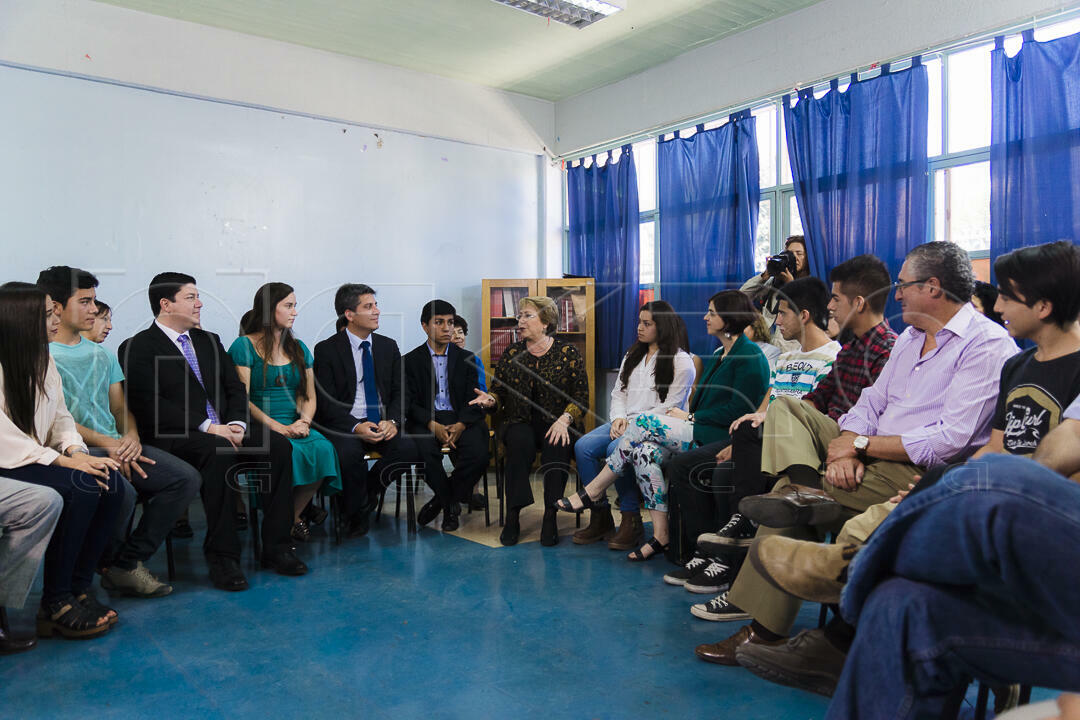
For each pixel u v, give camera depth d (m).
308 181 4.65
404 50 4.71
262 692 1.78
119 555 2.46
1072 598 0.88
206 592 2.53
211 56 4.27
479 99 5.39
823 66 3.96
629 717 1.64
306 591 2.52
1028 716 0.83
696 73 4.68
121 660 1.97
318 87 4.67
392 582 2.60
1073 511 0.88
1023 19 3.18
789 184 4.26
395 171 5.01
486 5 4.02
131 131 4.02
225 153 4.34
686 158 4.68
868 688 1.04
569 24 4.20
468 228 5.37
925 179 3.54
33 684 1.84
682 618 2.24
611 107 5.31
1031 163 3.13
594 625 2.19
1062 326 1.54
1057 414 1.51
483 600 2.41
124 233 4.01
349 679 1.85
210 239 4.29
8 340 2.09
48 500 2.00
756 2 3.98
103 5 3.92
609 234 5.30
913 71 3.55
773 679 1.57
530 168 5.69
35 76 3.74
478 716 1.66
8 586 1.98
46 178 3.78
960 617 1.01
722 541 2.14
